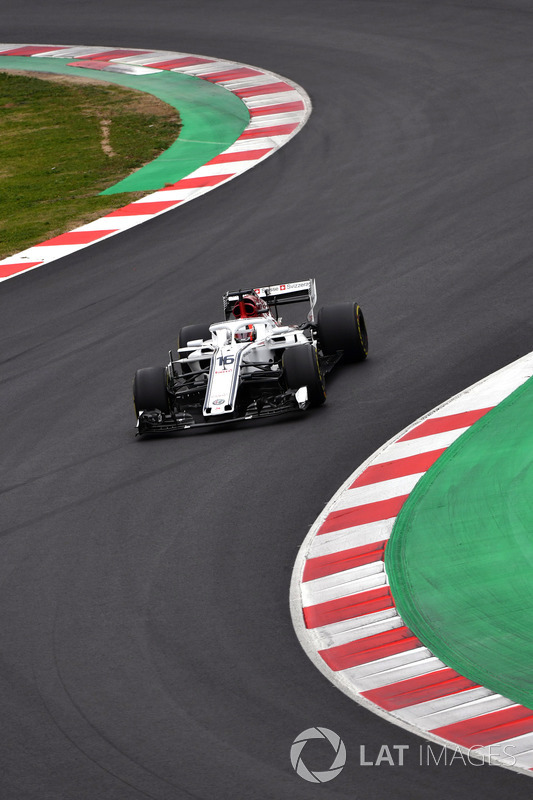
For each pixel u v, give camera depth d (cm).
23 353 5862
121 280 6819
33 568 3572
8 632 3175
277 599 3189
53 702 2773
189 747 2511
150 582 3375
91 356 5653
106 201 8631
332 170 8425
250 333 4703
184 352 5009
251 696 2702
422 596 3111
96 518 3878
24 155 10512
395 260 6378
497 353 4872
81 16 15700
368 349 5184
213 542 3584
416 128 9181
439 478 3781
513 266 5975
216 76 12200
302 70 11762
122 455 4409
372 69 11306
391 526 3519
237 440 4381
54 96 12556
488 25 12162
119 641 3045
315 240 6950
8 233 8156
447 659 2789
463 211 7025
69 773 2470
